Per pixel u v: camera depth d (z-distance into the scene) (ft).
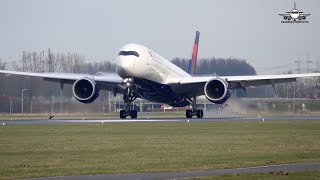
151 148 328.70
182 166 258.98
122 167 256.52
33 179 227.61
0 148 328.08
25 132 440.45
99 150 319.06
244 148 328.08
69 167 256.73
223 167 255.50
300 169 247.70
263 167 254.88
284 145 343.46
